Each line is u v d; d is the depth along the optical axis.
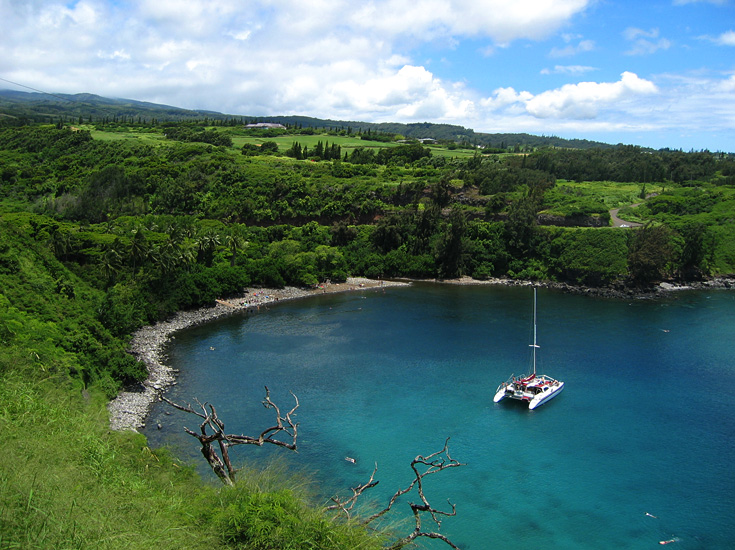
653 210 157.25
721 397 66.12
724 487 47.19
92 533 13.84
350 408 61.50
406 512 42.06
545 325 97.94
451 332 92.94
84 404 43.62
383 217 158.12
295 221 158.50
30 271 78.94
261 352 80.81
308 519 16.33
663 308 112.00
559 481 47.88
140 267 104.56
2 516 12.91
